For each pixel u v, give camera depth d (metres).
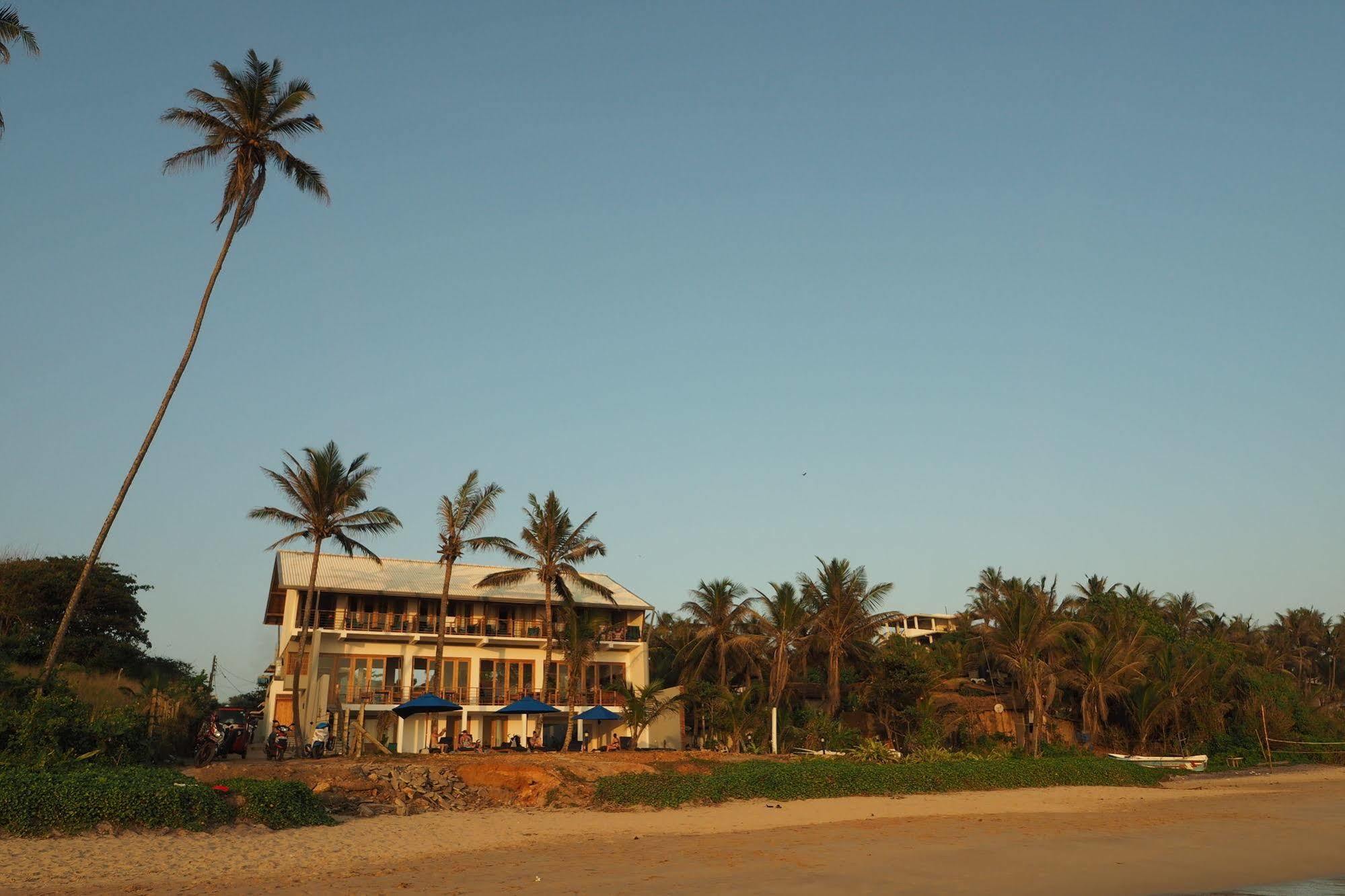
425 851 19.08
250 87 31.59
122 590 55.09
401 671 51.25
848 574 57.44
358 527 46.03
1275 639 103.56
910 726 50.34
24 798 18.06
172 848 17.53
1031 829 23.33
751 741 48.62
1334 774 46.88
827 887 15.56
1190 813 27.42
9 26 24.08
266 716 49.22
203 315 30.59
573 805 26.19
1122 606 65.00
